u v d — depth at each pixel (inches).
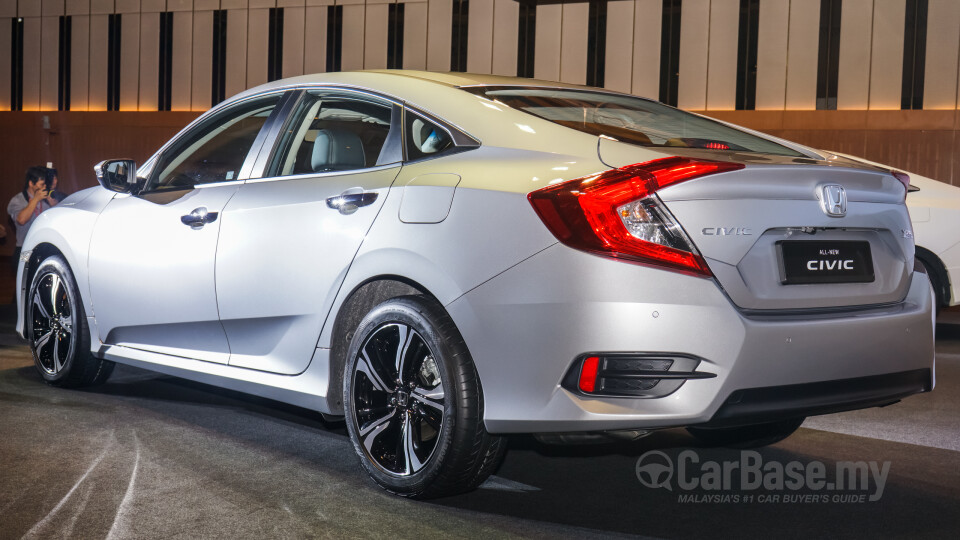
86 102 1014.4
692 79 843.4
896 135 784.9
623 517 113.2
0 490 117.2
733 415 102.9
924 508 118.9
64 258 177.3
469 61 903.1
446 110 125.0
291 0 949.8
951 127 768.3
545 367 103.3
